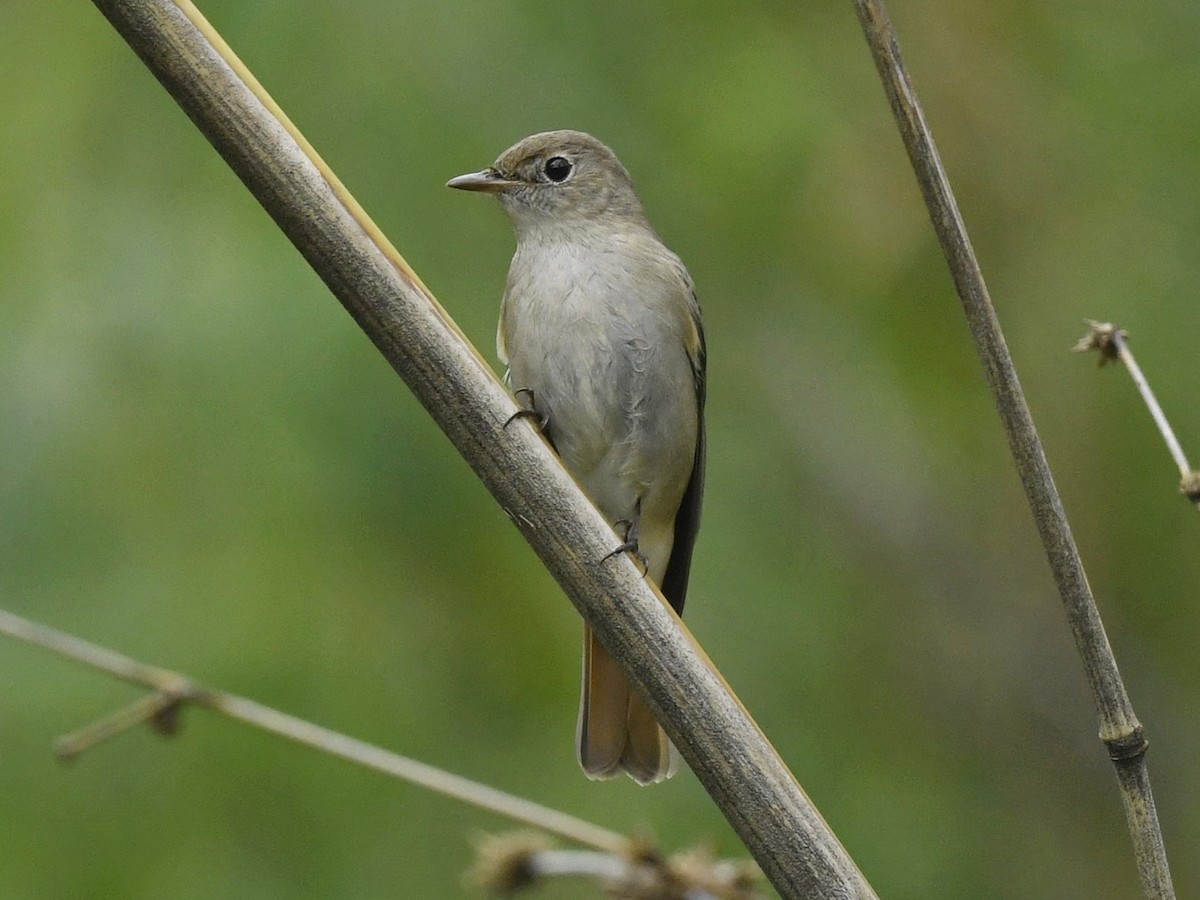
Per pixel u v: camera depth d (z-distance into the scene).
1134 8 11.98
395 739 9.76
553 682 10.38
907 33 12.39
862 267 12.18
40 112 10.68
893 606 12.48
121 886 9.23
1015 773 12.34
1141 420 11.74
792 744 11.28
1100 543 12.14
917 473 12.70
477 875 6.96
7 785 9.28
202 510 9.91
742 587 11.67
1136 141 11.86
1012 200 12.17
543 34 11.65
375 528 10.16
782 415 12.50
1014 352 12.20
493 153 11.33
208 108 4.52
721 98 11.68
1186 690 12.21
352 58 11.20
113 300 10.10
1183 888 11.98
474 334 11.05
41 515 9.70
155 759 9.52
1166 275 11.65
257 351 10.03
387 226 11.10
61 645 6.98
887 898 11.01
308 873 9.50
